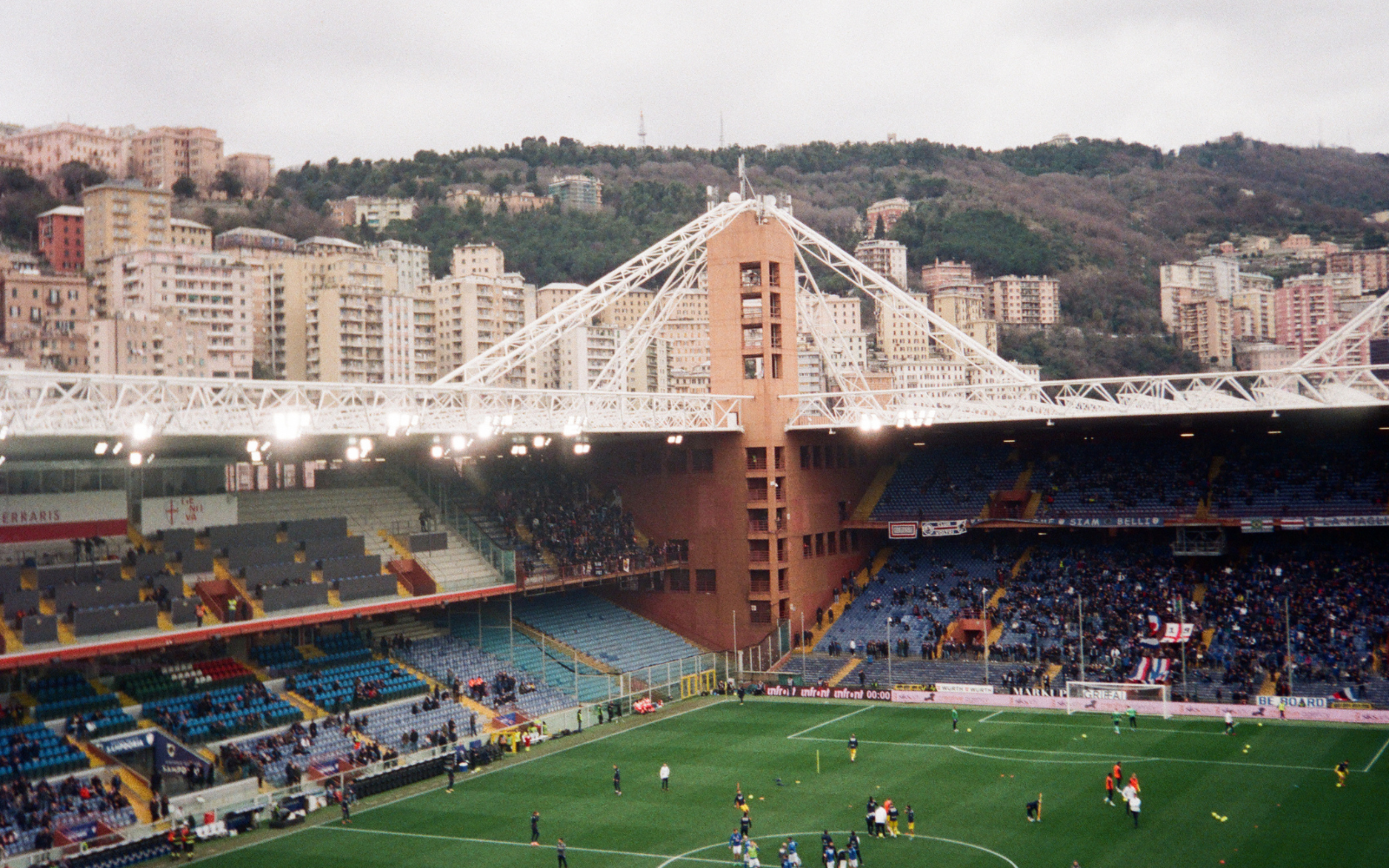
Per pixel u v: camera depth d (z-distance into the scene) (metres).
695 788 80.31
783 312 128.00
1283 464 121.69
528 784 83.31
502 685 102.31
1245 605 110.06
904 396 124.69
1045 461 134.25
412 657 103.50
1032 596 119.94
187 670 89.06
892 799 75.38
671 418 116.38
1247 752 84.06
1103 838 65.50
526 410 102.50
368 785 81.69
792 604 125.25
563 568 116.56
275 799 78.00
